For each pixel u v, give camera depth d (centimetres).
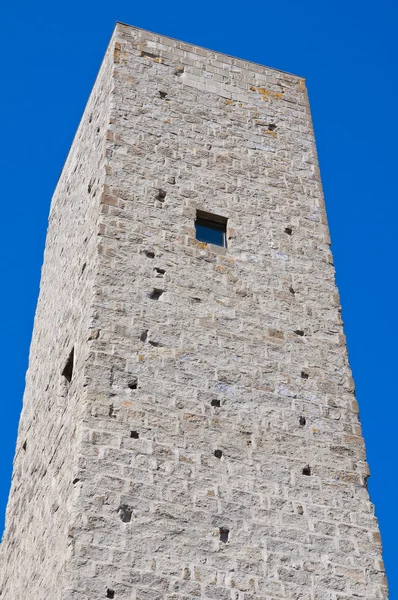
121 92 2962
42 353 2992
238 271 2717
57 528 2230
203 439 2352
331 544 2311
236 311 2628
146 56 3100
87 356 2367
